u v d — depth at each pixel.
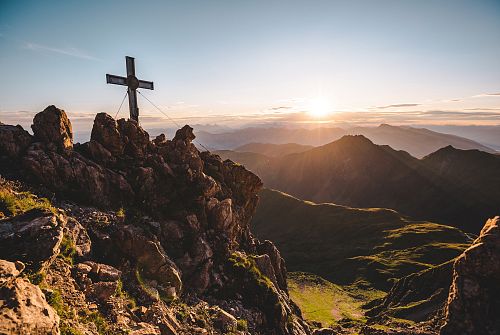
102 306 19.50
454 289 53.22
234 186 49.91
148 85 39.81
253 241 51.47
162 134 45.03
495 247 50.38
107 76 36.16
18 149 27.75
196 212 36.62
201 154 50.06
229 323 27.14
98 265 22.08
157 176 36.34
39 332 12.70
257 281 34.81
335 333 61.34
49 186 27.39
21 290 13.59
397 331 62.00
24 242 17.80
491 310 49.16
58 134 29.91
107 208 29.97
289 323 35.28
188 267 31.84
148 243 26.80
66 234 22.09
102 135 34.25
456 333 50.16
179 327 22.45
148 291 24.03
